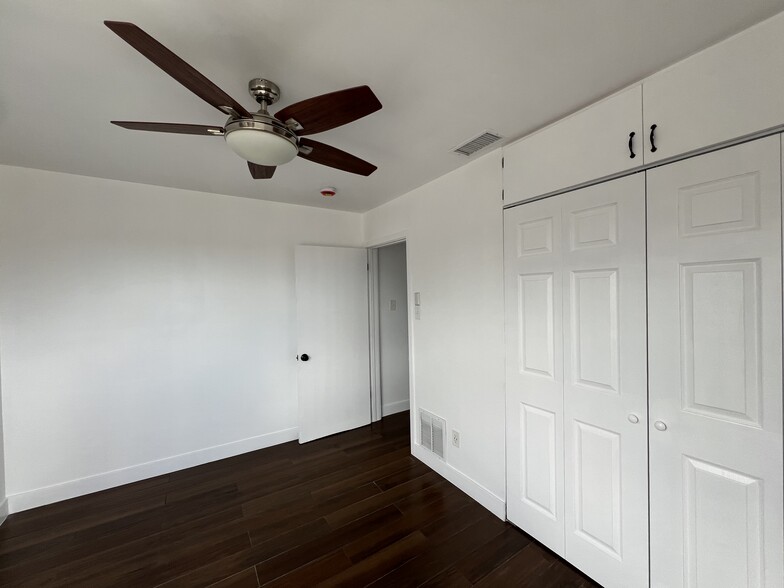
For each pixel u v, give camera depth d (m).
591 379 1.57
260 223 3.12
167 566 1.75
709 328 1.21
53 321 2.31
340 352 3.47
